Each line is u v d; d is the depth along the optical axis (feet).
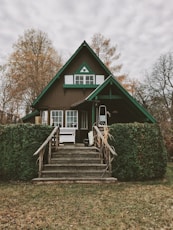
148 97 114.21
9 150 31.27
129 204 20.83
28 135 31.50
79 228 15.72
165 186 28.12
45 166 31.86
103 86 45.98
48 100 57.93
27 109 110.22
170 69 113.60
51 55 112.27
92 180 29.58
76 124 57.06
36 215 18.10
